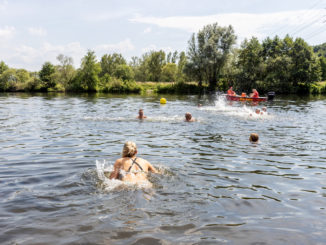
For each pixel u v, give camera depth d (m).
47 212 3.29
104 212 3.28
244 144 7.48
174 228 2.95
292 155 6.38
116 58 88.56
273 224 3.12
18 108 18.11
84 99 29.97
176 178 4.57
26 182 4.36
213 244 2.67
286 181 4.63
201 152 6.55
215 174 4.90
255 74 47.16
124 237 2.74
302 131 9.54
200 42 48.75
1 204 3.53
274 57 50.12
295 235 2.88
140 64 94.12
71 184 4.22
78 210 3.33
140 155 6.19
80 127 10.19
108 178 4.48
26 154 6.24
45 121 11.73
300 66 47.81
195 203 3.60
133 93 50.28
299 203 3.73
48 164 5.41
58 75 56.94
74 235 2.78
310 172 5.14
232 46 47.50
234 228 2.99
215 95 41.19
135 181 4.25
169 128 10.05
